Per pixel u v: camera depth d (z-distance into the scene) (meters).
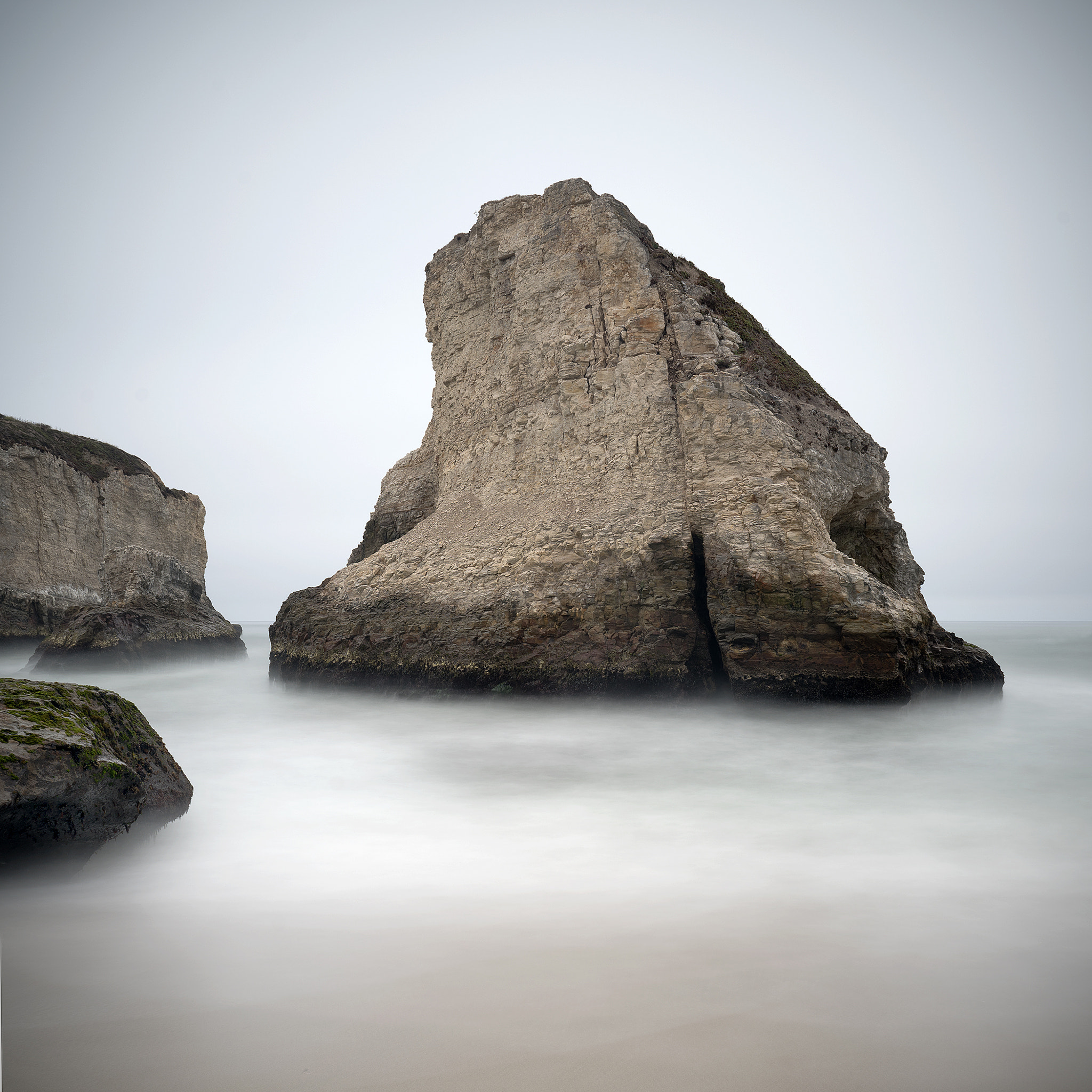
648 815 9.05
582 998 4.59
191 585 37.84
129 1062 3.93
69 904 6.17
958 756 12.59
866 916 5.86
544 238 22.73
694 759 12.47
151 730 9.75
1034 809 9.27
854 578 16.38
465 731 15.09
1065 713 16.72
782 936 5.48
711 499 17.97
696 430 18.62
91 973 4.88
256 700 20.12
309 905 6.12
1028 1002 4.60
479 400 24.12
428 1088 3.78
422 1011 4.44
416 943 5.34
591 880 6.71
